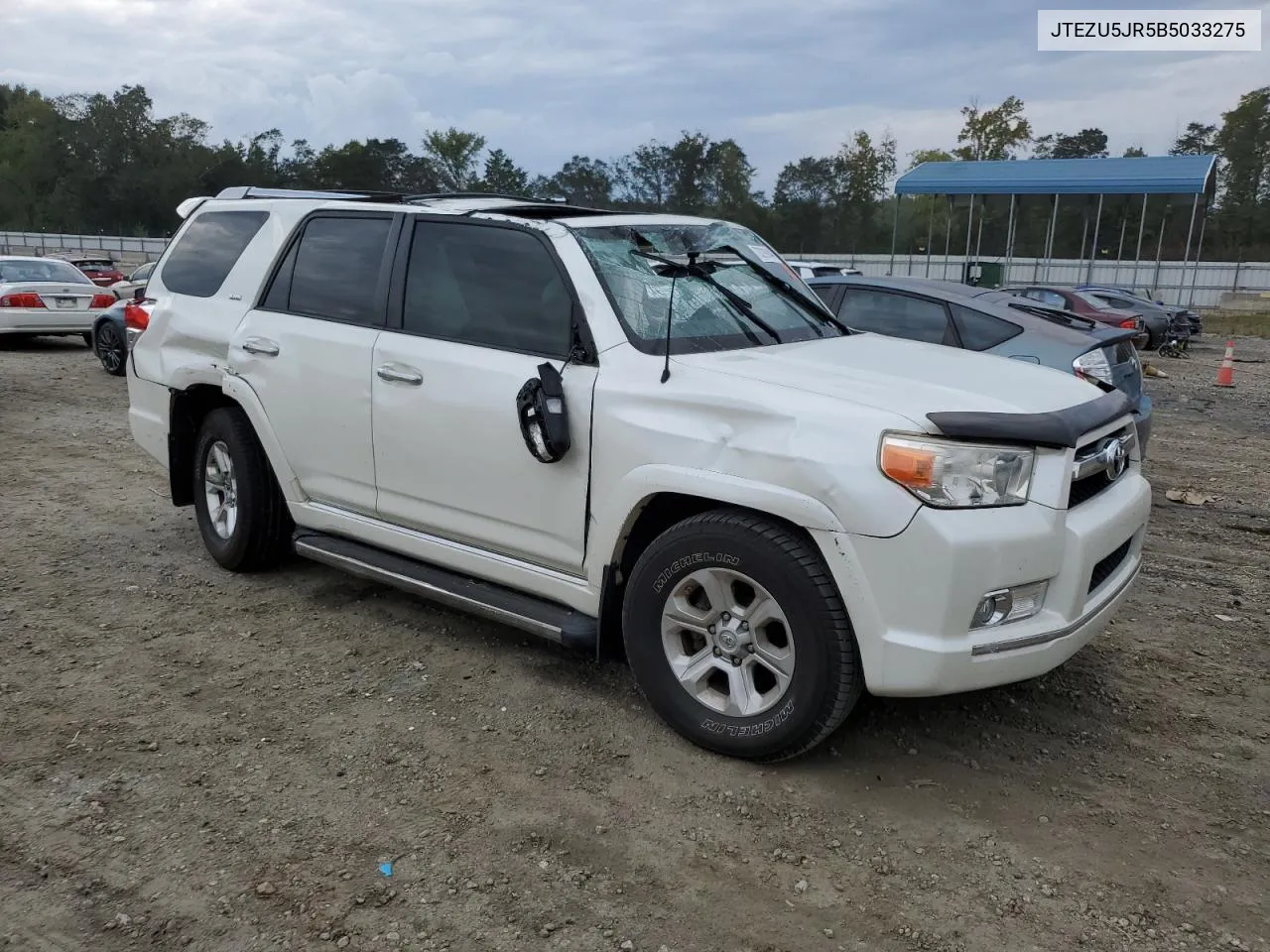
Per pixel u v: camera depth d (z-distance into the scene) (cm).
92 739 366
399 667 430
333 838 308
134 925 269
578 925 271
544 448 367
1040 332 726
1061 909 280
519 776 344
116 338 1266
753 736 341
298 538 493
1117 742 377
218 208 554
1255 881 295
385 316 441
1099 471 360
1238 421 1259
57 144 8894
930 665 307
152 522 641
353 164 8181
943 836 314
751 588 343
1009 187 3606
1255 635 489
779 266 486
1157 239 4856
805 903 281
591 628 381
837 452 313
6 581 527
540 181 6309
